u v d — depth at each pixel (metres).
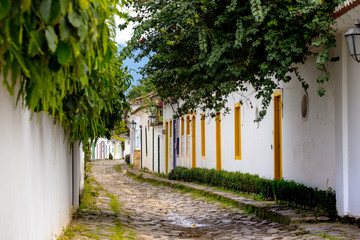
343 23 9.34
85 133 8.09
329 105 11.51
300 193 12.22
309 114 12.79
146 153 41.12
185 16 10.15
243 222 12.44
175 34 11.00
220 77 10.56
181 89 12.40
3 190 4.33
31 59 3.79
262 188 15.20
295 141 13.88
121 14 4.23
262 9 9.56
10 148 4.61
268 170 16.30
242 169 18.98
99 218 12.13
